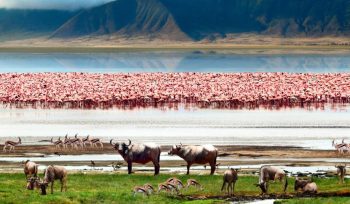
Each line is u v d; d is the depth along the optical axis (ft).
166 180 352.08
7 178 362.94
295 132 542.57
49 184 338.54
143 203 304.71
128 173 387.14
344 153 453.58
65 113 652.07
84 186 343.05
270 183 353.31
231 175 326.03
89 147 469.98
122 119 614.34
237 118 621.31
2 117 620.49
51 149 463.42
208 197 322.34
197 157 380.17
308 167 410.11
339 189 341.21
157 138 508.94
